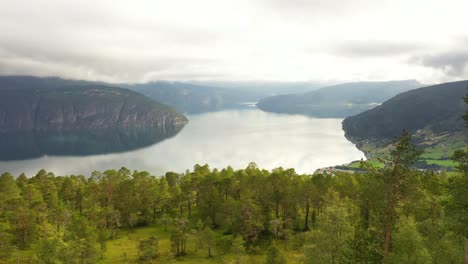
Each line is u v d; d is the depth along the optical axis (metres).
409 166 47.97
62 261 82.38
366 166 52.09
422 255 57.16
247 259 104.56
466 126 47.44
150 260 110.62
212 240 114.94
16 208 125.44
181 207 156.62
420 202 68.44
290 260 100.06
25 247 115.56
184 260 111.38
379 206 50.66
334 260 62.44
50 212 130.62
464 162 45.69
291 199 121.06
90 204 151.00
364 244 53.97
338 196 105.75
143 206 154.75
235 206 124.50
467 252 46.59
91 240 101.88
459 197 45.00
